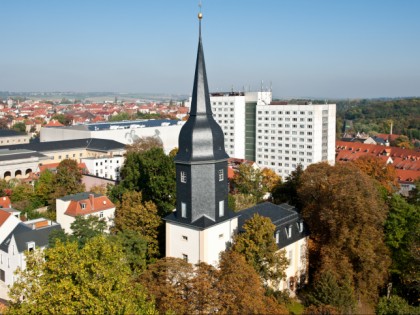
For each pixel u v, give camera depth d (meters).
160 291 42.91
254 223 57.44
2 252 80.19
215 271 44.41
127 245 65.88
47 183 119.94
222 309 39.91
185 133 58.34
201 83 58.19
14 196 117.31
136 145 158.62
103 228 74.06
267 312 40.50
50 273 42.12
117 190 100.88
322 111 180.62
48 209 112.38
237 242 57.28
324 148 185.50
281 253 58.53
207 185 57.91
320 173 81.38
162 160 92.38
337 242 65.12
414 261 66.06
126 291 42.06
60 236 69.81
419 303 65.75
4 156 152.50
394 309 54.00
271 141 193.75
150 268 46.38
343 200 65.56
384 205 72.44
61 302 38.28
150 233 72.81
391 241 68.56
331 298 53.81
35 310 38.88
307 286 71.75
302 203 82.50
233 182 126.19
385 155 196.12
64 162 123.50
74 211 91.88
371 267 62.91
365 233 64.06
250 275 44.47
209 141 57.94
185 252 59.25
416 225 66.62
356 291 62.25
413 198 80.50
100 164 158.75
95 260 41.03
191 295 41.91
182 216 59.22
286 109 186.25
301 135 183.38
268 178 122.81
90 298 38.00
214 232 58.78
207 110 58.72
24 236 78.44
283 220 67.88
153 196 88.69
